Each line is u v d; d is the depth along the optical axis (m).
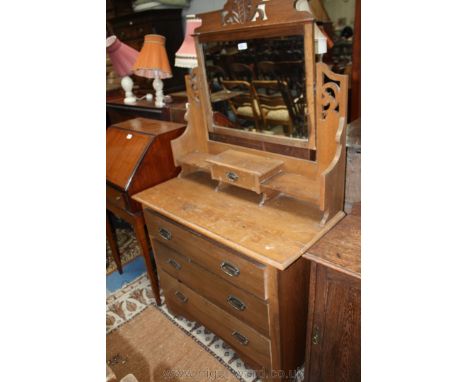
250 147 1.47
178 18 2.38
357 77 2.14
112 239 2.11
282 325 1.21
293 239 1.11
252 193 1.46
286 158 1.34
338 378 1.14
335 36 2.81
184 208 1.38
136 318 1.84
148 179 1.67
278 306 1.15
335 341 1.08
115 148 1.78
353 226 1.11
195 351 1.63
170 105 2.03
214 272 1.31
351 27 2.73
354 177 1.34
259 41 1.22
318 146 1.22
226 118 1.50
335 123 1.13
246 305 1.24
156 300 1.90
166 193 1.52
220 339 1.68
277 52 1.19
